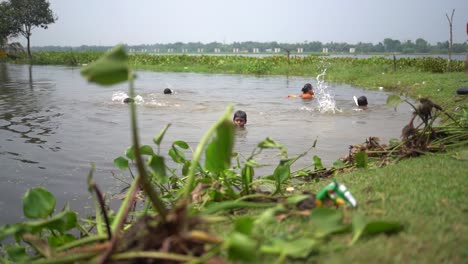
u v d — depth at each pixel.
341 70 21.78
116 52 1.88
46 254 2.22
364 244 2.13
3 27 40.72
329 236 2.26
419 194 2.91
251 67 24.11
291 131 7.47
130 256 1.93
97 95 12.55
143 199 4.19
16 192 4.41
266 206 2.76
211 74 23.11
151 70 26.17
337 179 3.74
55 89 14.42
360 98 10.53
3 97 12.08
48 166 5.31
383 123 8.17
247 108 10.20
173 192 4.17
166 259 1.96
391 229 2.24
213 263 1.89
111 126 7.88
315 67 23.75
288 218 2.61
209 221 2.07
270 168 5.21
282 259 1.93
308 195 2.79
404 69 19.98
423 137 4.77
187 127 7.79
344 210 2.65
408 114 9.23
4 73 23.56
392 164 4.17
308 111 9.74
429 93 11.48
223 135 1.99
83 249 2.14
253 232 2.38
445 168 3.65
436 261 1.93
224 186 3.71
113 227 2.47
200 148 2.28
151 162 2.74
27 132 7.32
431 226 2.31
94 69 1.80
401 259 1.96
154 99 11.70
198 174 4.40
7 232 2.30
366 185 3.27
